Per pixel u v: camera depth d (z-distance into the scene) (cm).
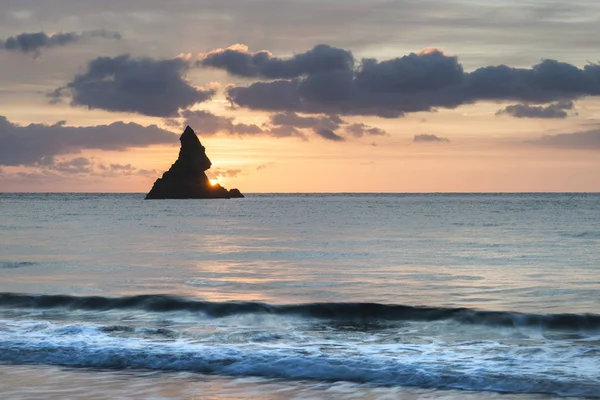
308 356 1266
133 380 1143
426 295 2122
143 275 2689
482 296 2089
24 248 3941
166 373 1189
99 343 1386
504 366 1188
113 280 2534
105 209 12181
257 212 10675
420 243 4184
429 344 1402
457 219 7438
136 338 1443
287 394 1056
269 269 2888
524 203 15388
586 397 1016
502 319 1636
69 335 1467
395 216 8462
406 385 1098
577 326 1596
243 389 1085
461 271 2747
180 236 5050
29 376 1168
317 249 3862
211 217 8712
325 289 2275
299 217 8562
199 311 1817
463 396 1037
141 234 5266
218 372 1194
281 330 1584
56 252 3700
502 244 4059
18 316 1783
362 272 2745
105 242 4438
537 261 3108
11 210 11325
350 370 1177
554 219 7244
